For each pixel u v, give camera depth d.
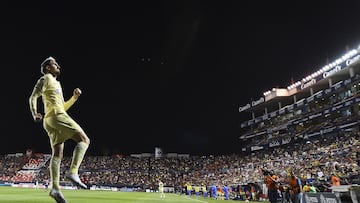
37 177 86.25
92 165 93.12
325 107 67.12
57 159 5.87
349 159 44.72
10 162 95.44
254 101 93.00
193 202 26.84
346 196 10.62
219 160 86.56
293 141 73.38
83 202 16.48
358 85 61.34
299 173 48.41
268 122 91.06
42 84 6.09
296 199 18.14
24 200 16.09
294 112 80.56
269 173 19.44
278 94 81.88
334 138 59.88
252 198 39.00
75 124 6.01
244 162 76.81
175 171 86.50
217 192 44.47
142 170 88.88
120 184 81.00
